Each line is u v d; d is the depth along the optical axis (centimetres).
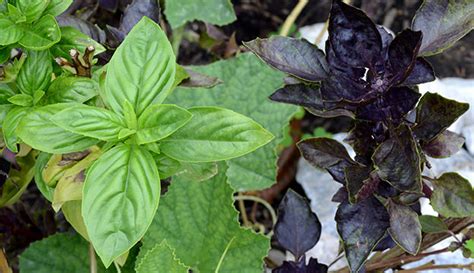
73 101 68
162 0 105
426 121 67
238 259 85
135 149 64
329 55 67
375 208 69
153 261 69
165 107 63
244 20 119
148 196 63
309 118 112
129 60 64
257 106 97
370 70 67
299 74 68
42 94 68
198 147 64
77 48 69
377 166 64
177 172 70
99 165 63
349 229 69
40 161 73
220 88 97
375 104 67
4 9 69
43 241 88
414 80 67
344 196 72
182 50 116
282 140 98
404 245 69
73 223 74
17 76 68
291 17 110
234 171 96
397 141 64
